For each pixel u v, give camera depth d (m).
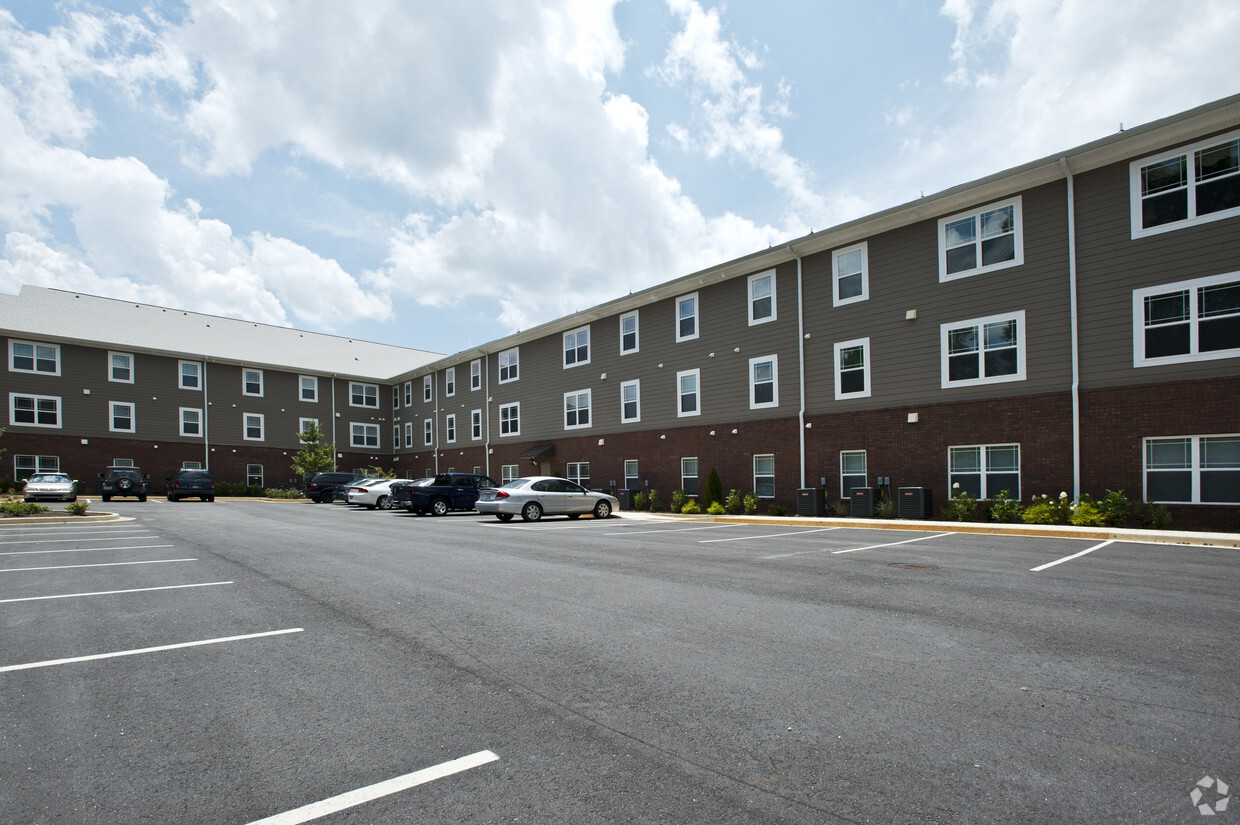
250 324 44.88
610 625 5.81
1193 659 4.73
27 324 33.03
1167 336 13.25
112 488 29.39
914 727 3.62
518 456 32.03
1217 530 12.50
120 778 3.09
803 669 4.59
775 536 13.56
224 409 38.28
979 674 4.46
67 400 32.97
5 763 3.24
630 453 25.59
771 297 20.81
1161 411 13.20
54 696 4.16
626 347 26.19
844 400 18.62
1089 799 2.85
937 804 2.82
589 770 3.17
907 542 12.02
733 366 21.83
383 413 45.31
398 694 4.18
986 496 15.77
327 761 3.26
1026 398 15.10
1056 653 4.89
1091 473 14.05
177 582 8.02
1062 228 14.76
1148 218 13.58
